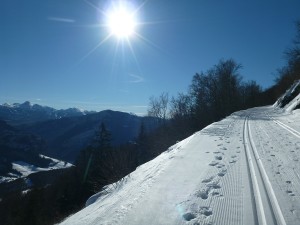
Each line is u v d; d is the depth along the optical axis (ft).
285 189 17.94
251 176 20.75
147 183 20.39
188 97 189.47
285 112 81.97
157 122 186.91
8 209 119.14
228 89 192.03
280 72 183.93
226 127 53.21
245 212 14.93
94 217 16.28
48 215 102.47
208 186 18.93
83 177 108.58
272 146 31.68
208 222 14.01
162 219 14.58
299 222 13.73
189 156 27.99
